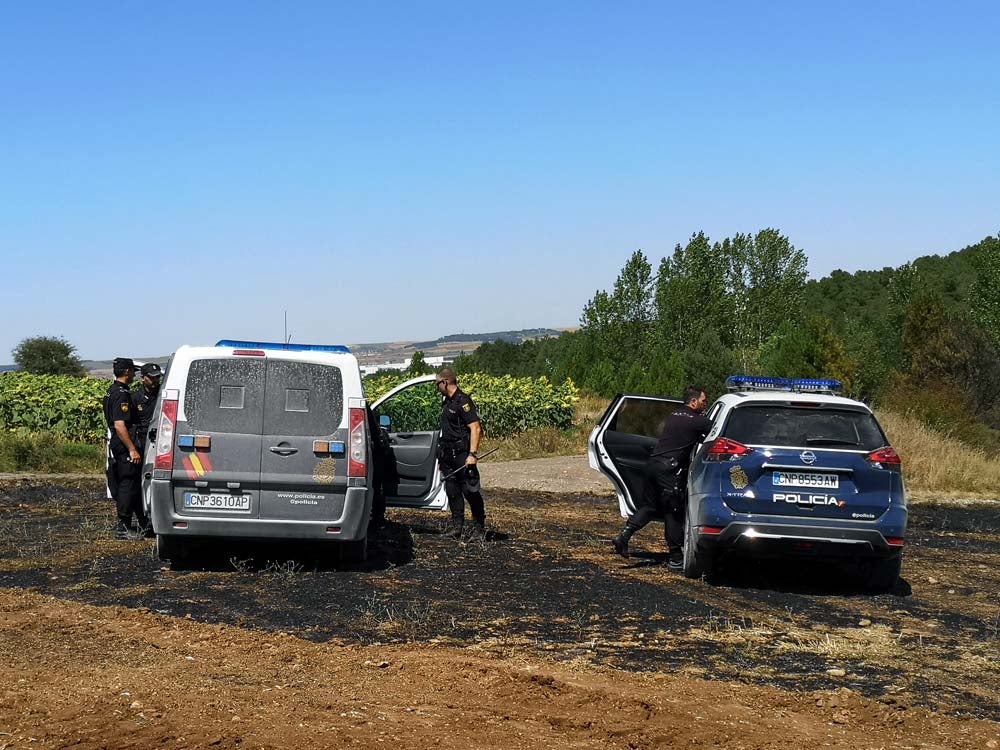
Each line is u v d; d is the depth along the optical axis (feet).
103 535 37.60
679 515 35.27
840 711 19.10
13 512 43.75
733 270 215.51
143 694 18.12
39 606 25.80
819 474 30.71
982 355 112.16
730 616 27.32
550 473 65.62
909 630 26.48
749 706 19.11
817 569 35.70
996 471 70.18
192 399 31.17
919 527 49.49
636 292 189.67
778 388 34.60
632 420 38.99
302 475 31.17
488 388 90.07
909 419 79.97
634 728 17.35
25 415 73.77
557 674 20.84
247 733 16.10
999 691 21.02
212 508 31.04
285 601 27.30
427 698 18.79
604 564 34.83
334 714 17.39
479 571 32.55
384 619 25.41
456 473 38.50
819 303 333.62
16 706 17.25
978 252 172.45
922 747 17.21
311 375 31.71
